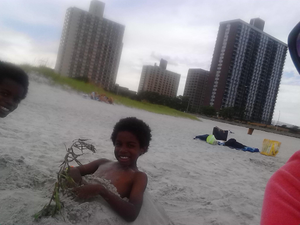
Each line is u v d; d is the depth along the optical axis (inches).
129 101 1389.0
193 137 453.4
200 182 174.1
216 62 4426.7
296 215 29.4
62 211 68.6
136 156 86.8
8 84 76.3
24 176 101.1
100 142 246.7
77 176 82.7
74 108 530.9
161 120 818.2
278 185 32.6
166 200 133.8
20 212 68.3
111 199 73.2
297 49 31.9
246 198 154.9
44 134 226.4
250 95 4574.3
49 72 1077.8
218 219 116.4
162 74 5049.2
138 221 78.1
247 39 4281.5
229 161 275.1
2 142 172.4
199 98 5374.0
